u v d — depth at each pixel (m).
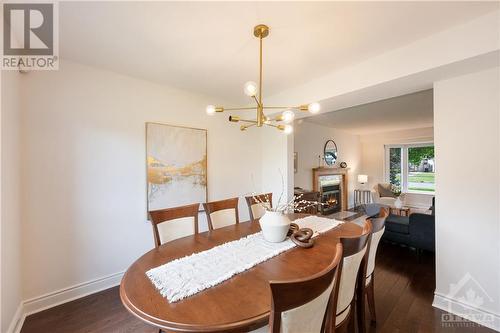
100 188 2.34
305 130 5.13
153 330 1.76
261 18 1.58
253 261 1.36
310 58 2.15
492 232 1.78
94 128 2.30
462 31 1.64
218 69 2.39
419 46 1.85
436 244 2.06
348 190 6.45
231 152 3.50
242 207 3.62
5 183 1.57
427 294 2.23
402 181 6.39
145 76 2.55
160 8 1.47
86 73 2.26
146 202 2.64
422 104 3.75
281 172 3.60
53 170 2.07
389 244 3.60
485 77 1.80
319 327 0.98
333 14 1.54
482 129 1.82
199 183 3.08
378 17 1.57
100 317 1.91
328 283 0.88
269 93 3.14
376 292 2.28
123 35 1.77
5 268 1.56
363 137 7.00
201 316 0.88
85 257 2.25
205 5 1.45
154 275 1.20
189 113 3.03
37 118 1.99
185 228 1.98
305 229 1.77
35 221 1.98
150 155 2.66
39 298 1.98
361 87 2.22
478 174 1.84
